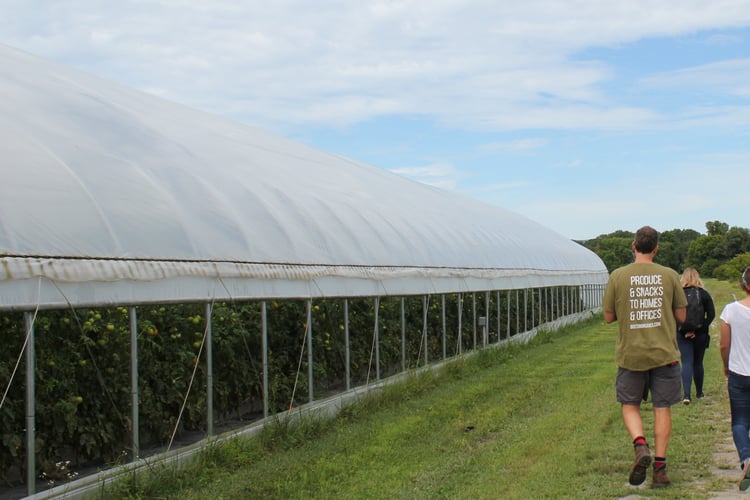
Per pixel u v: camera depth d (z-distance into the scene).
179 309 8.57
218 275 8.62
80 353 7.31
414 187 20.95
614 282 7.03
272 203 10.73
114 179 7.93
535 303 25.84
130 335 7.62
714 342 19.97
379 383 12.83
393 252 13.56
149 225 7.86
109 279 7.12
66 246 6.76
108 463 7.52
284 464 8.20
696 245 104.31
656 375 6.87
